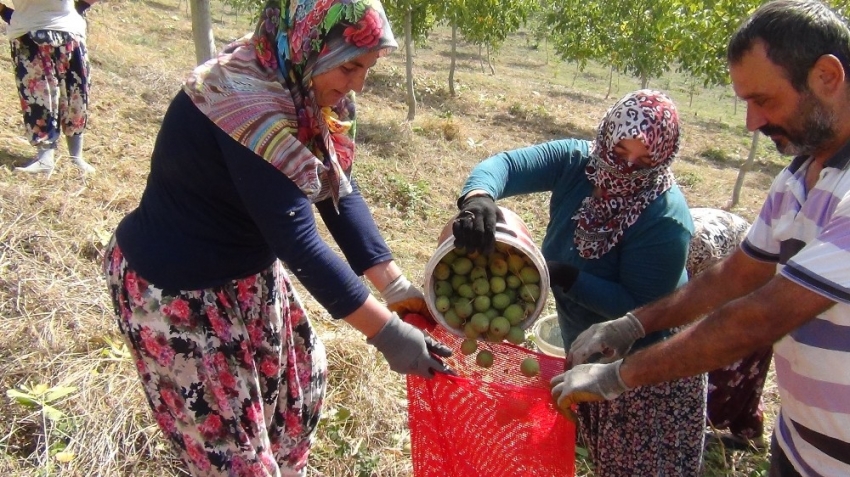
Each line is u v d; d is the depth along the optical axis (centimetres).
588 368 211
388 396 352
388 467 314
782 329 173
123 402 311
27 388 307
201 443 212
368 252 231
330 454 313
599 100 1778
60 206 460
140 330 204
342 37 179
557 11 1784
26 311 354
